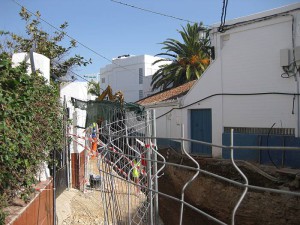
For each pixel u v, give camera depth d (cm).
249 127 1484
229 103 1552
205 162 1368
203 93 1658
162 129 1939
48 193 560
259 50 1448
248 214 1020
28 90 383
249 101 1484
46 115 507
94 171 964
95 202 780
